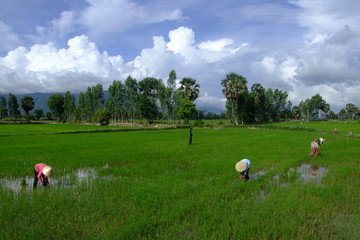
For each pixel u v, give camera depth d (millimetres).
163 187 11922
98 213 8852
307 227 8258
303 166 17797
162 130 58969
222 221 8492
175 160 19125
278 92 118625
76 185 12297
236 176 14367
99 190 11484
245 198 10742
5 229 7820
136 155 21234
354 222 8633
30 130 56781
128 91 103562
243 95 98812
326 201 10266
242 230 7617
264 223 8266
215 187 12055
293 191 11414
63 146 27109
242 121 96750
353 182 13375
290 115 136625
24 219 8469
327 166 17672
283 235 7594
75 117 122250
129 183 12805
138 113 106812
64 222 8211
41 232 7520
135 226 7762
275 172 15508
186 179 13844
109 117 93375
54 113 137125
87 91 118938
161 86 96188
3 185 12570
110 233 7434
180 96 90875
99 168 16562
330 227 8289
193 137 39281
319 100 137125
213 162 18281
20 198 10273
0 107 155500
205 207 9539
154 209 9234
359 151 24312
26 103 131250
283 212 9094
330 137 39750
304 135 43719
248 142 31828
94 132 50219
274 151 23938
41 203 9758
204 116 199250
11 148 25234
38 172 11914
